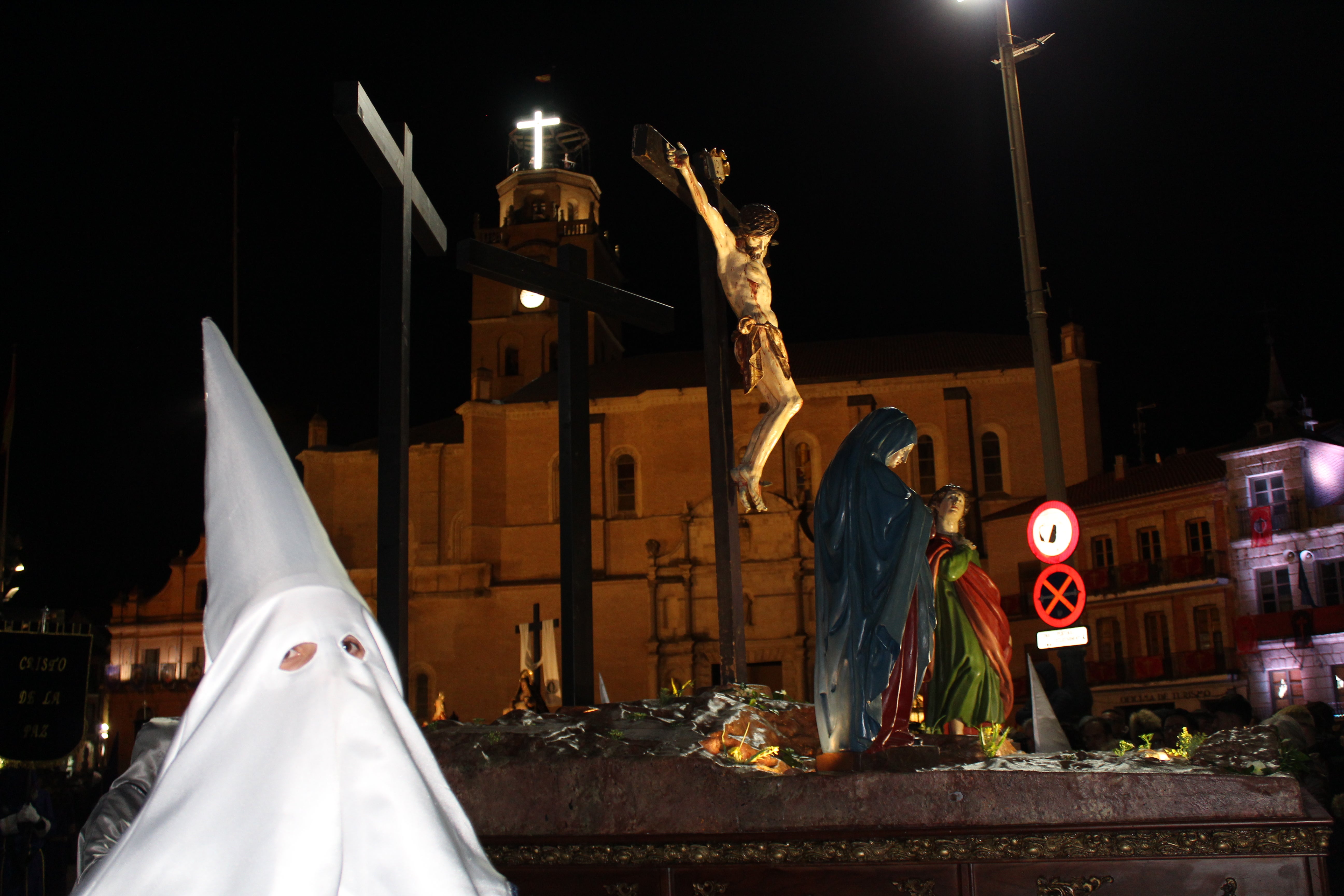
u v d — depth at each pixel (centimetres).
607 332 6700
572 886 609
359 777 235
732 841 591
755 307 1014
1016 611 4844
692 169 1044
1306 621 3925
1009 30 1877
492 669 5356
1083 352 5397
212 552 262
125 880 217
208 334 283
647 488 5534
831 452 5388
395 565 861
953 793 574
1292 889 533
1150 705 4334
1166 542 4494
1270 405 4219
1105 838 547
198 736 230
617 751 668
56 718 1375
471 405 5625
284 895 216
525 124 6969
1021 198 1789
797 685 4947
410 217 952
